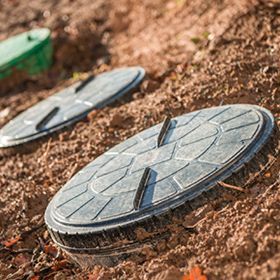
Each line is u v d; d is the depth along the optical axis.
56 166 7.47
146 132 6.63
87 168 6.43
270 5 8.62
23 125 8.48
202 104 7.34
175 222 5.25
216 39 8.55
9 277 5.93
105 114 8.02
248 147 5.55
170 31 10.59
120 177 5.88
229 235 5.04
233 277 4.63
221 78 7.59
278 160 5.64
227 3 10.02
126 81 8.55
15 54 11.02
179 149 5.93
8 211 6.88
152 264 5.11
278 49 7.77
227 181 5.36
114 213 5.39
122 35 12.02
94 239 5.36
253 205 5.25
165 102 7.68
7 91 11.17
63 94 9.09
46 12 13.98
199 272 4.77
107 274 5.27
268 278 4.46
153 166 5.82
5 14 14.50
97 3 13.52
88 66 11.44
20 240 6.44
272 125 5.80
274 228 4.92
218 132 5.94
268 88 7.10
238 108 6.31
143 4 12.40
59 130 8.01
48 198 6.90
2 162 8.16
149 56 9.97
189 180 5.42
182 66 8.62
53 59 11.73
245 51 8.04
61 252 5.97
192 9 10.79
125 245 5.30
